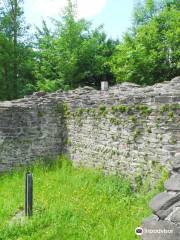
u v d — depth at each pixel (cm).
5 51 3203
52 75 3294
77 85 3222
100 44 3419
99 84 3325
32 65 3344
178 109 969
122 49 2958
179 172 475
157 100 1032
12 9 3275
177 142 969
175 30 2802
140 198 1022
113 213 934
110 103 1265
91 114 1383
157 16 2928
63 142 1595
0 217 948
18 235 838
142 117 1098
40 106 1575
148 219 409
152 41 2881
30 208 927
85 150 1429
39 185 1229
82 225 867
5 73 3300
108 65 3278
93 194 1111
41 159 1572
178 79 1259
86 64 3259
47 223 888
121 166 1200
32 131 1559
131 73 2856
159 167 1016
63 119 1596
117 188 1140
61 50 3181
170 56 2847
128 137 1162
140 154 1109
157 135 1031
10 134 1518
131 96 1152
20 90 3369
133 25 3275
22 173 1464
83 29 3284
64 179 1290
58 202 1027
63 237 815
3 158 1502
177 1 3206
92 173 1303
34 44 3419
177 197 421
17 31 3312
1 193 1173
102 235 804
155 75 2870
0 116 1501
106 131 1287
